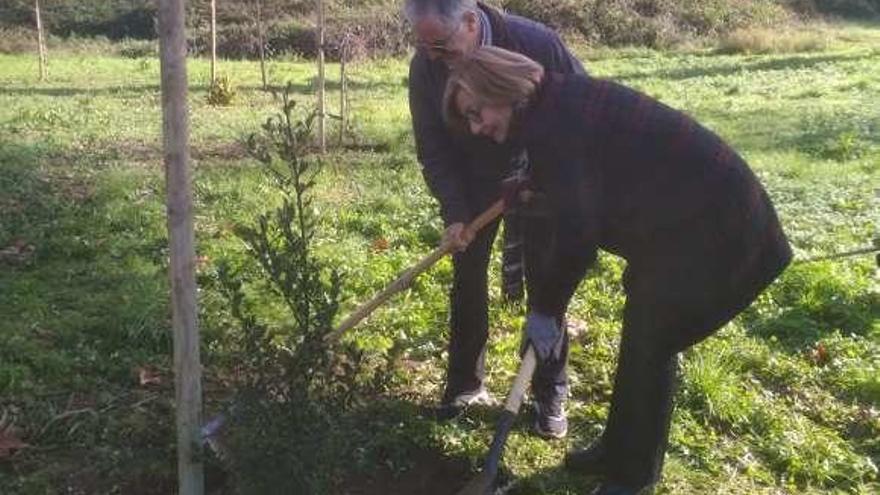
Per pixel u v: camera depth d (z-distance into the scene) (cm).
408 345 554
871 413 509
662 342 379
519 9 2964
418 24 366
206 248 702
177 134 338
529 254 414
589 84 350
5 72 2031
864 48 2767
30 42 2623
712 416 493
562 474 441
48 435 450
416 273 424
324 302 360
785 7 3456
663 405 393
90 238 730
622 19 2977
